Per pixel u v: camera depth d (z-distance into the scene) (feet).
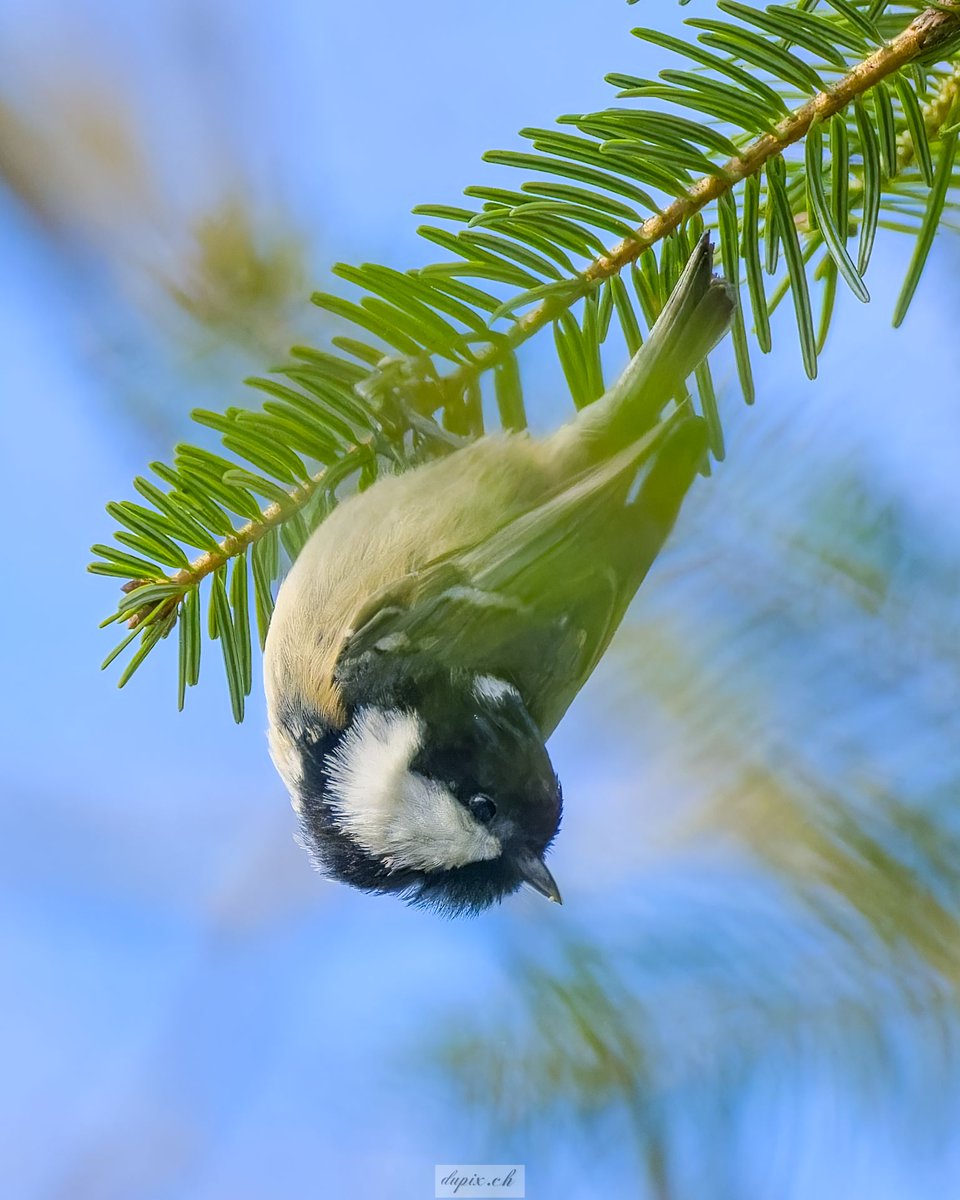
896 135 15.75
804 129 14.16
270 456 17.78
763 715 15.28
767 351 14.39
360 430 17.94
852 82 13.69
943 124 15.53
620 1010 14.67
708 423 15.87
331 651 21.98
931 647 15.01
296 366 17.26
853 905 14.55
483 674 21.39
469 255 15.94
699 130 14.34
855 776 14.97
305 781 22.49
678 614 15.87
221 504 17.83
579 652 20.24
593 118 14.32
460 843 22.18
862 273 13.39
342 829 22.20
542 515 19.49
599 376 17.35
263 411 17.65
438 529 21.15
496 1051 14.92
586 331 16.93
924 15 13.44
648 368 16.55
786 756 15.15
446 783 22.07
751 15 13.46
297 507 18.01
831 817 14.88
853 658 15.16
